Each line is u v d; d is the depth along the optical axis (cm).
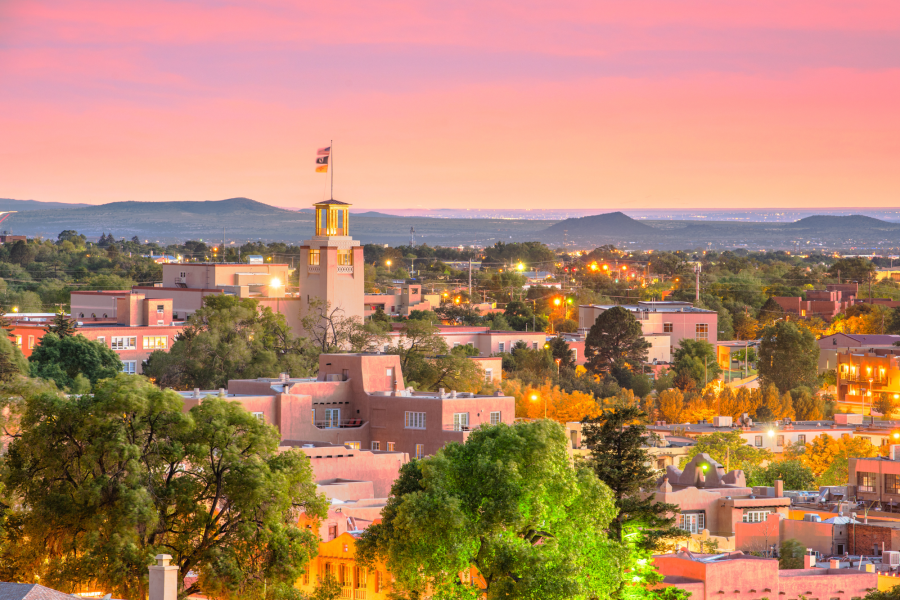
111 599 13212
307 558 16638
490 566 15788
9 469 16488
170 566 11819
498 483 16188
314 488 17588
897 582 19875
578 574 15638
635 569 18275
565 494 16525
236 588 15962
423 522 15900
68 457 16575
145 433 16838
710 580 18888
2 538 16125
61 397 16875
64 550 16138
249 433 17138
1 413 17062
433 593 16950
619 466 19650
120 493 15962
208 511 17600
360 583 18850
